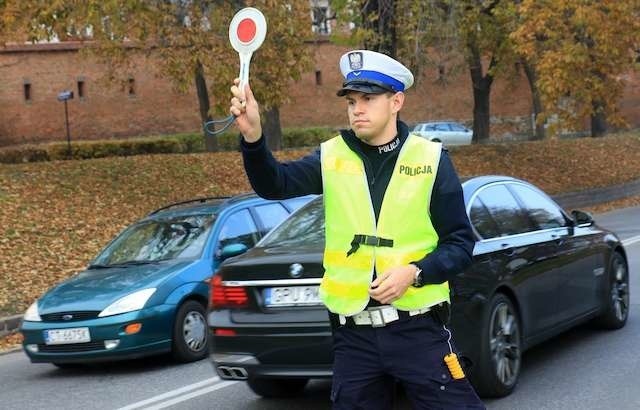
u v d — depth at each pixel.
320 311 7.28
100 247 18.14
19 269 16.14
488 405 7.91
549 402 7.97
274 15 19.97
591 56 26.05
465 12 28.00
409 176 4.29
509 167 32.22
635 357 9.55
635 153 37.81
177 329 10.54
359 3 25.64
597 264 10.45
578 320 9.93
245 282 7.64
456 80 57.16
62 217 19.31
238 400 8.68
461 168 30.88
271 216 12.27
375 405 4.45
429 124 50.19
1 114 45.12
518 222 9.02
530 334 8.69
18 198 19.92
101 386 9.82
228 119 4.22
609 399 8.02
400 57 25.98
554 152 35.31
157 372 10.28
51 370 11.16
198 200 12.94
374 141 4.34
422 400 4.33
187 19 20.28
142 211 20.83
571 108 27.75
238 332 7.60
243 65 4.09
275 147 31.50
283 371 7.44
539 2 25.25
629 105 56.66
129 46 27.20
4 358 12.34
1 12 19.48
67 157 41.12
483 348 7.76
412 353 4.27
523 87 58.38
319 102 54.56
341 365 4.41
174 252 11.38
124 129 48.44
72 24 19.50
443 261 4.21
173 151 45.03
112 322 10.14
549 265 9.13
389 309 4.25
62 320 10.36
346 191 4.32
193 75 20.48
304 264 7.36
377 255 4.23
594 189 30.69
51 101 46.44
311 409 8.21
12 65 45.34
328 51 54.72
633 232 21.45
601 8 24.84
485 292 7.81
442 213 4.32
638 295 13.12
